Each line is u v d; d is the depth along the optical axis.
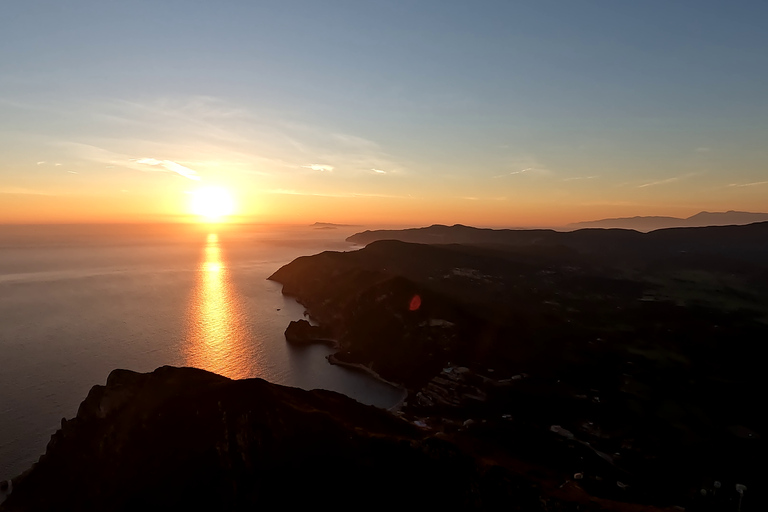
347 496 41.38
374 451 45.69
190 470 44.03
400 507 40.50
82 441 52.22
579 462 51.22
